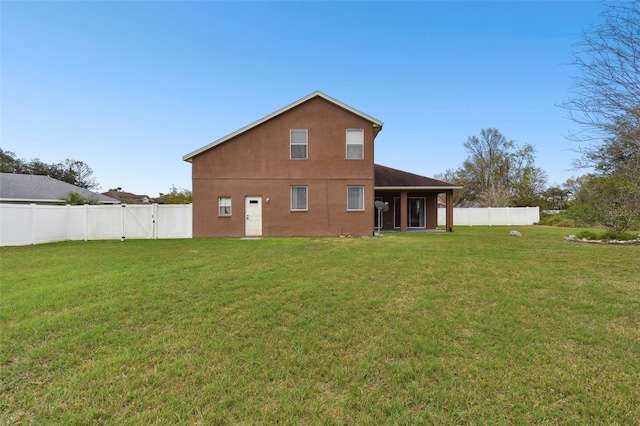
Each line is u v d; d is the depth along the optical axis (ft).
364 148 48.73
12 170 113.09
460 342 10.84
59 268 23.02
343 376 8.68
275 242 39.58
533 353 10.03
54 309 13.88
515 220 87.20
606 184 38.65
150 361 9.42
